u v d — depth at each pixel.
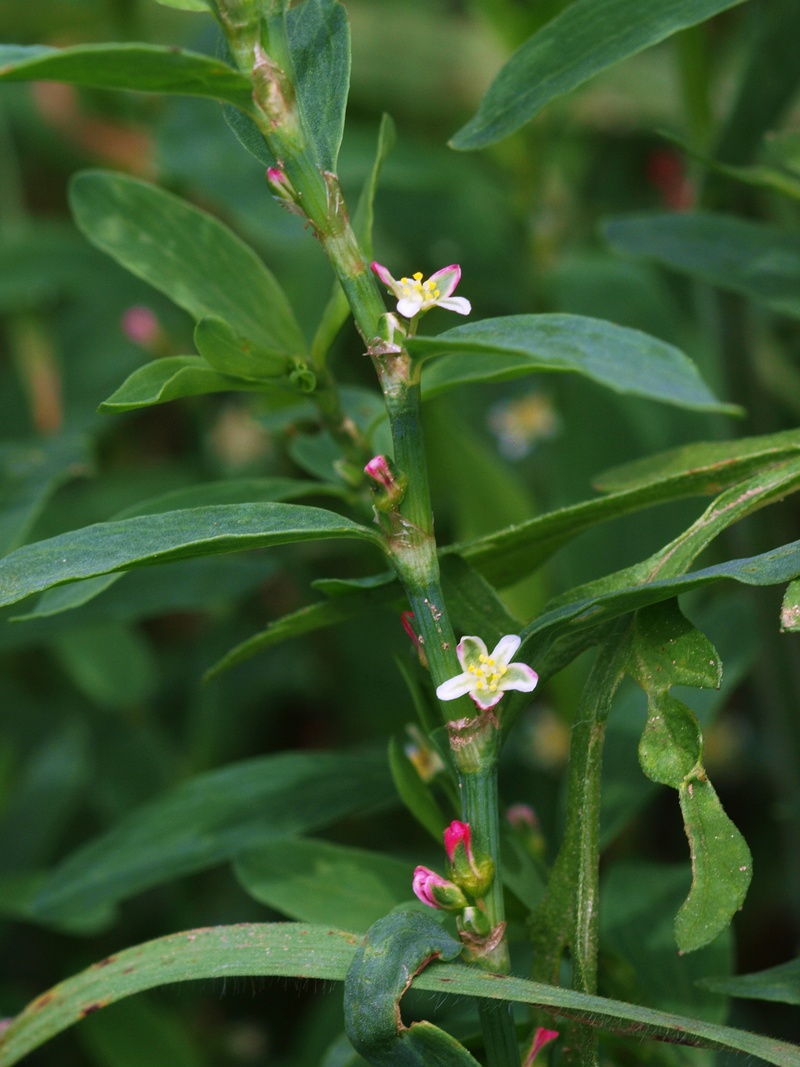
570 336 0.20
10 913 0.28
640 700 0.25
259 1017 0.36
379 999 0.19
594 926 0.20
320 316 0.36
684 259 0.24
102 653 0.36
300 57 0.21
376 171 0.21
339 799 0.25
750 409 0.28
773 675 0.27
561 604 0.21
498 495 0.33
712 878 0.20
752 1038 0.19
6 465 0.26
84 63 0.19
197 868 0.24
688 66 0.27
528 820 0.23
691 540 0.21
